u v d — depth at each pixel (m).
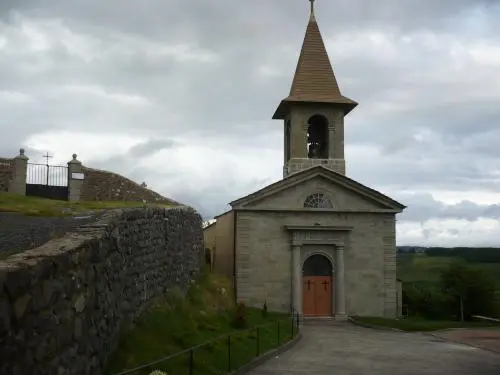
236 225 35.09
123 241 12.62
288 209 35.34
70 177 30.97
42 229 13.32
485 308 42.28
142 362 11.73
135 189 35.84
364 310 35.47
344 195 36.00
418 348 22.50
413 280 52.94
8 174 29.30
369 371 16.97
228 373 14.09
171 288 18.97
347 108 38.06
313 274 35.66
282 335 23.69
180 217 21.47
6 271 6.04
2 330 5.82
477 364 18.53
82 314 8.97
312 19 40.38
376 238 36.06
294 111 37.56
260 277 34.75
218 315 21.88
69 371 8.16
